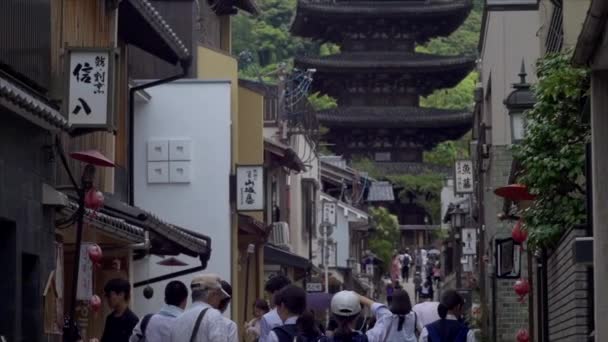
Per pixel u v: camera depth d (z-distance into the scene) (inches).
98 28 879.7
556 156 820.6
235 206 1245.7
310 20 4234.7
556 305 947.3
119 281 617.6
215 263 1212.5
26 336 659.4
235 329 530.0
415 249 4151.1
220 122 1208.8
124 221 832.3
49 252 688.4
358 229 2817.4
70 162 813.2
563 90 806.5
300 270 1920.5
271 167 1659.7
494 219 1676.9
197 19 1357.0
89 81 717.3
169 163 1200.8
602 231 577.6
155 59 1230.9
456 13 4183.1
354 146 4411.9
